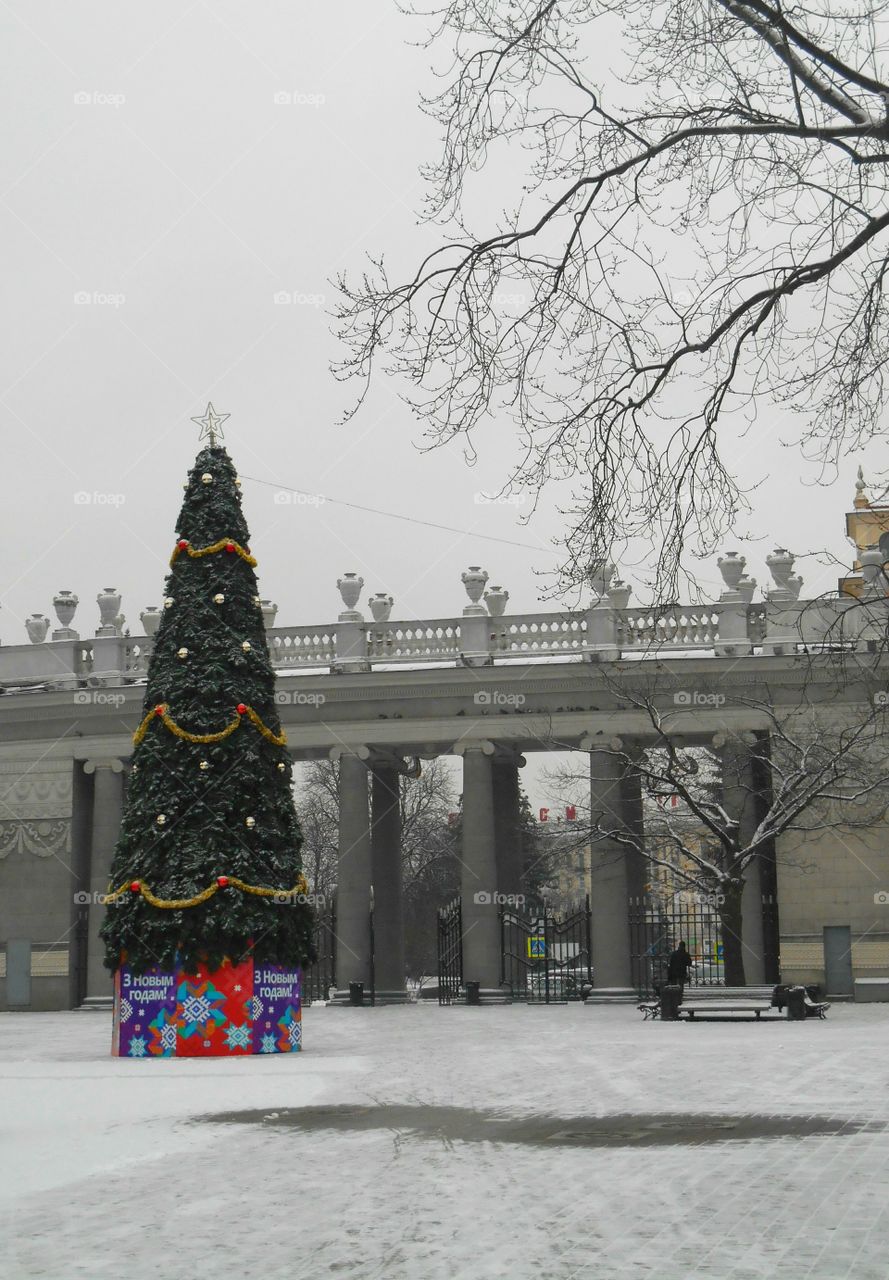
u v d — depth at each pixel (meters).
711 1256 11.93
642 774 56.66
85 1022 58.22
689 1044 36.53
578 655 67.50
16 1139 20.38
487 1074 29.30
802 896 62.56
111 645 72.25
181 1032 36.56
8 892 71.38
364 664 68.44
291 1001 37.81
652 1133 19.42
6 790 72.06
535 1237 12.84
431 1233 13.16
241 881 37.09
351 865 67.31
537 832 76.12
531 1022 49.97
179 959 36.75
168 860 37.28
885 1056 31.42
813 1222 13.24
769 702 56.88
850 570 28.19
